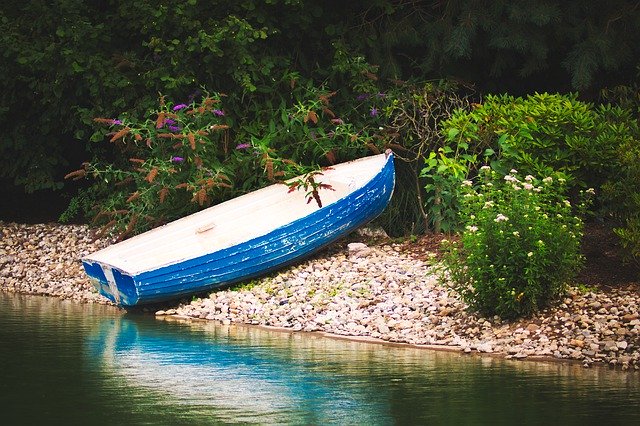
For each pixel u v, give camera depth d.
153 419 8.06
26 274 16.14
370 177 15.27
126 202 16.88
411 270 14.09
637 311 11.64
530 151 14.20
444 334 11.67
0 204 20.62
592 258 13.75
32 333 11.85
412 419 8.11
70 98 18.17
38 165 18.95
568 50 17.98
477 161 15.80
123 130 15.86
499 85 18.88
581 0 17.36
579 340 10.95
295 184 14.96
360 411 8.35
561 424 7.95
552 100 14.73
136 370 9.91
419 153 16.44
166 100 17.17
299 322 12.61
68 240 17.59
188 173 16.06
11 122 19.03
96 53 17.22
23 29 17.66
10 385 9.23
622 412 8.34
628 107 15.61
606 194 13.18
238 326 12.66
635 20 17.19
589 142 13.84
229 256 13.84
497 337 11.40
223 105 17.19
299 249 14.47
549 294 11.91
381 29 18.25
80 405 8.52
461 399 8.80
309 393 8.99
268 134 16.70
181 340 11.55
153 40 16.73
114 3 18.17
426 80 17.73
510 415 8.24
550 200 12.83
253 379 9.54
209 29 17.02
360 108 17.59
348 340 11.73
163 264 13.38
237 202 15.56
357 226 15.29
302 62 17.94
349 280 13.95
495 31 17.25
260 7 17.38
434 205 15.90
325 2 18.25
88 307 14.09
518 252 11.66
